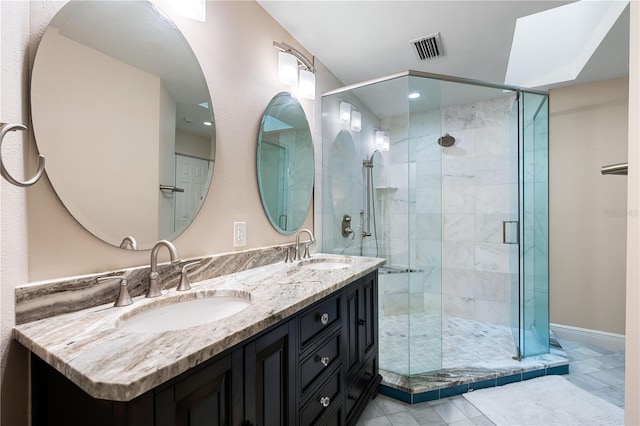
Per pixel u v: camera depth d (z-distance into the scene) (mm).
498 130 2861
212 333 707
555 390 1862
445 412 1685
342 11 1742
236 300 1112
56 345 646
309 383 1098
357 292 1549
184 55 1257
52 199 858
